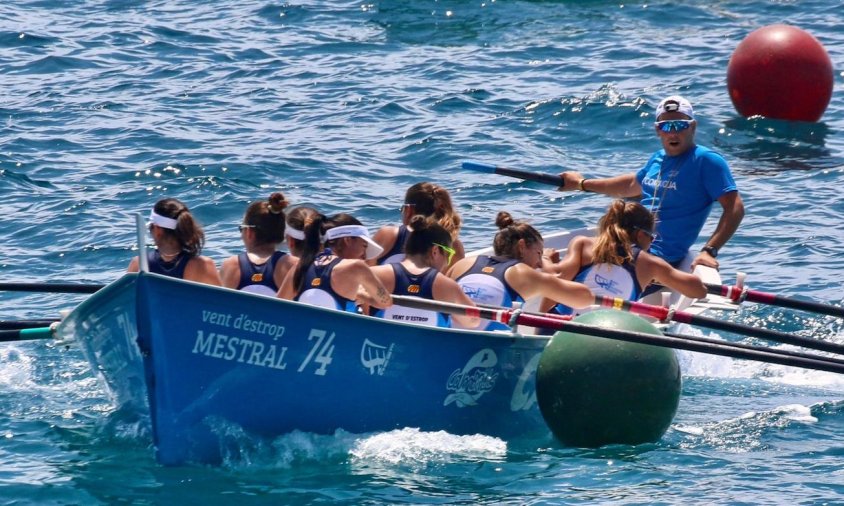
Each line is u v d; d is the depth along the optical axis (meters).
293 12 83.56
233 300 24.11
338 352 25.50
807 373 34.03
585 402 26.86
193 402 24.70
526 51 73.19
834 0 85.00
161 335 23.84
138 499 23.58
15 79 66.88
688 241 35.62
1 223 44.50
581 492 24.02
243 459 25.69
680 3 84.75
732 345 29.39
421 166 52.78
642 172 36.62
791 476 24.84
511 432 28.94
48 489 23.92
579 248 30.91
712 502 23.28
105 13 83.81
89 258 41.03
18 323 29.27
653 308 29.33
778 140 57.66
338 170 51.62
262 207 27.75
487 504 23.45
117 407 27.59
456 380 27.36
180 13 84.00
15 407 28.88
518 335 27.95
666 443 27.41
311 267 26.61
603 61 70.69
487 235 44.06
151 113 60.31
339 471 25.22
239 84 66.31
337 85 65.88
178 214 26.55
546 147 55.47
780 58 59.75
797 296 38.34
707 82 66.06
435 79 66.94
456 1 85.19
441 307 26.56
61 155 53.25
